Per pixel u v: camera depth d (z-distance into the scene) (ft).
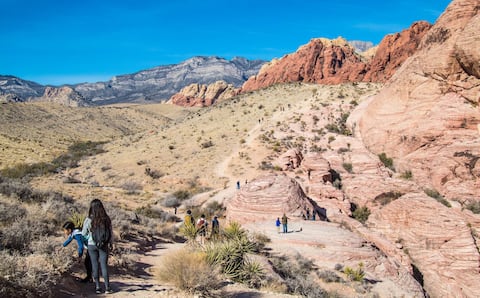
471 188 120.78
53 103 594.65
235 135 269.85
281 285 40.50
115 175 226.38
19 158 268.62
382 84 310.24
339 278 59.82
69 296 23.17
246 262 38.96
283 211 98.84
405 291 63.62
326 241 73.97
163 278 26.14
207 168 216.74
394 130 161.27
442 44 154.92
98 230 24.11
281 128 245.65
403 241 100.17
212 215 142.61
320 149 196.44
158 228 73.67
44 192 65.67
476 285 84.23
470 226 102.58
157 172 222.28
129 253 42.83
